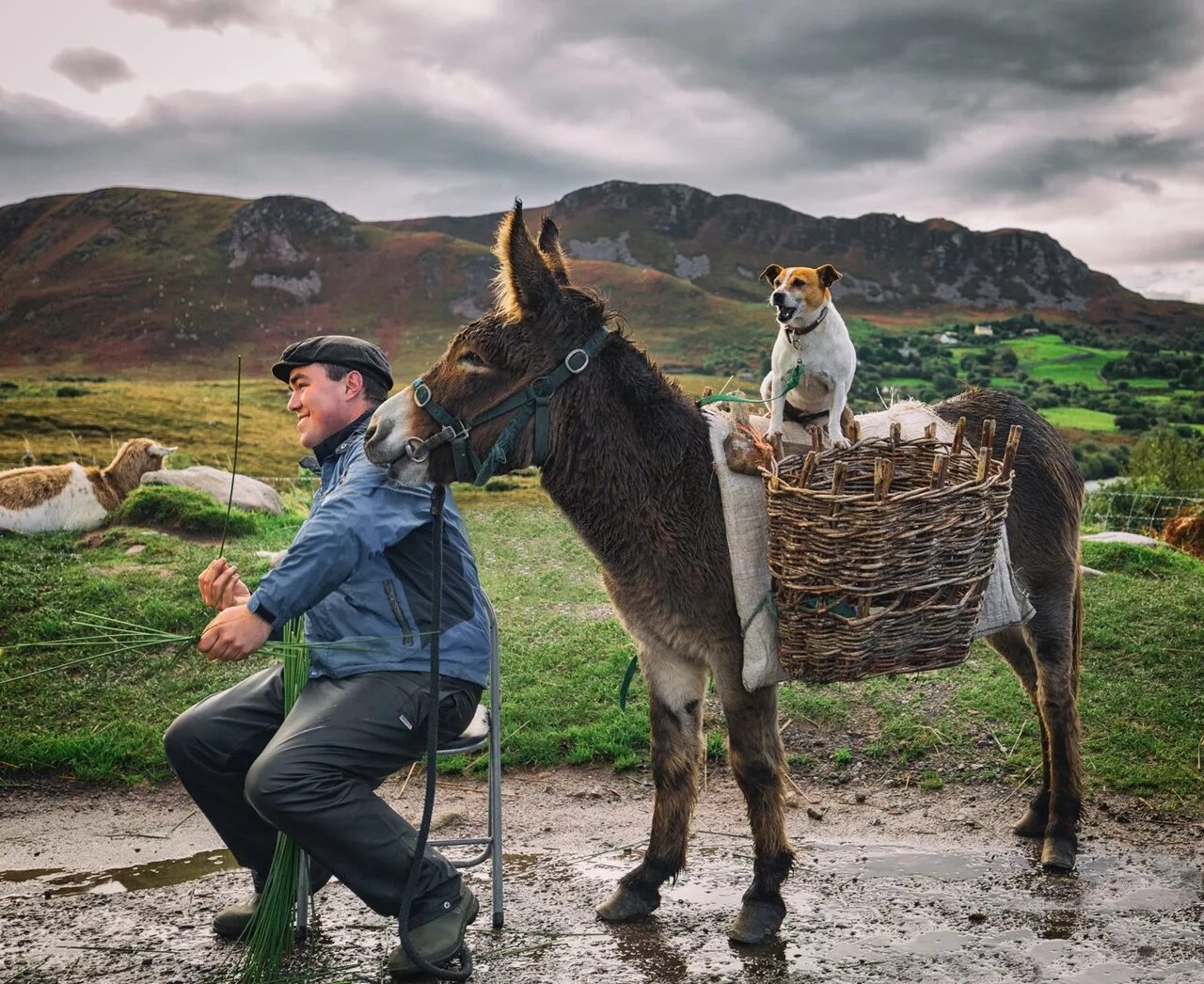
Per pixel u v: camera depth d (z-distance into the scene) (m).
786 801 5.09
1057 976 3.24
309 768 2.97
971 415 4.41
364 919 3.76
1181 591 7.84
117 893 4.09
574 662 6.74
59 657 6.66
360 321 163.38
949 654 3.29
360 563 3.13
